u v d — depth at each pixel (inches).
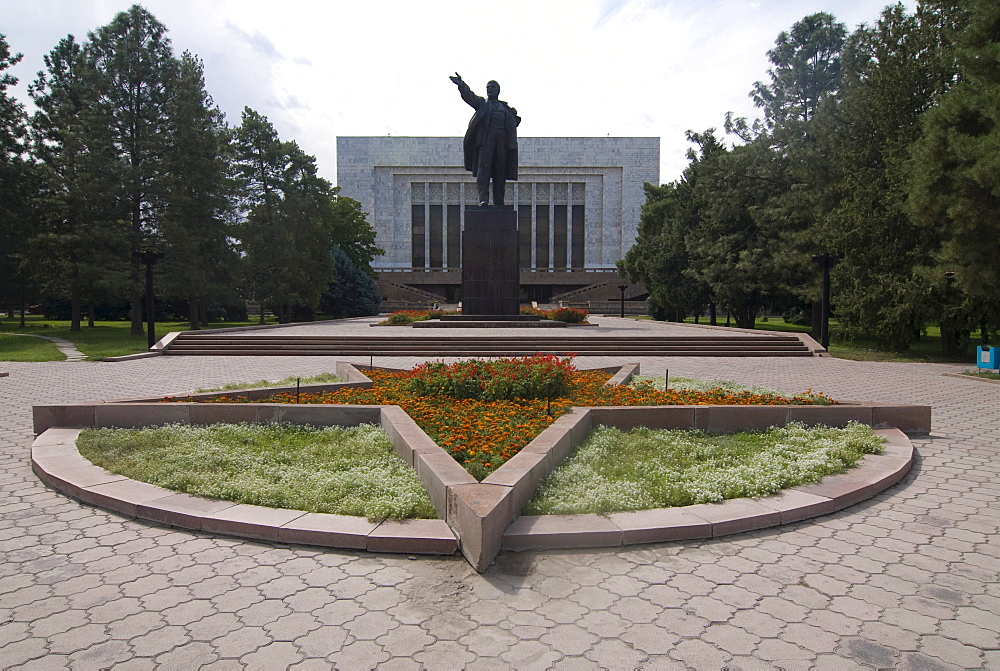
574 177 2974.9
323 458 246.7
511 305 1053.8
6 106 1181.7
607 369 511.2
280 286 1487.5
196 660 118.6
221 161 1305.4
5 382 525.0
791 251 1043.3
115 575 155.2
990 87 612.7
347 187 2938.0
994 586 150.8
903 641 126.2
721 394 364.8
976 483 236.8
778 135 1112.2
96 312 1946.4
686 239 1386.6
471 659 119.1
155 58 1206.9
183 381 526.0
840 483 220.8
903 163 772.0
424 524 177.8
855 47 980.6
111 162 1144.8
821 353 780.0
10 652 120.9
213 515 183.9
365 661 118.3
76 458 246.8
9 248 1227.2
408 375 438.6
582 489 206.7
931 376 593.9
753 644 124.8
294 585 149.8
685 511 189.9
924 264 784.9
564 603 141.4
